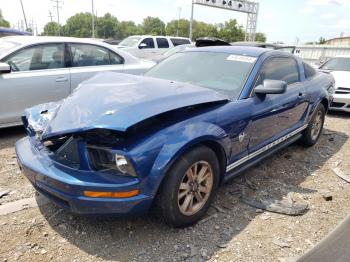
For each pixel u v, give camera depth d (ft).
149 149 8.25
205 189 9.89
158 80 10.96
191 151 9.07
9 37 19.44
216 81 11.89
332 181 13.46
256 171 13.96
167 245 8.98
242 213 10.65
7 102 16.17
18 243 8.83
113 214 8.23
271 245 9.14
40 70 17.22
